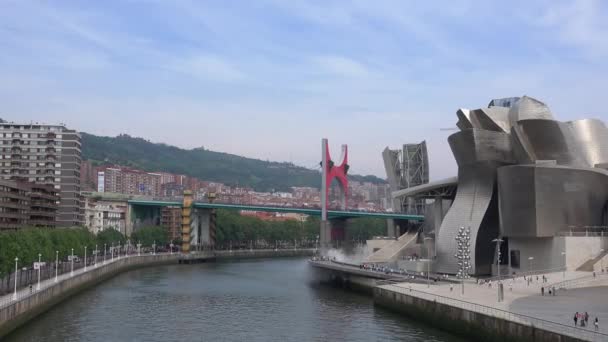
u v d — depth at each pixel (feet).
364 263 430.20
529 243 311.47
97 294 325.21
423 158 605.31
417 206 642.63
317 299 308.60
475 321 193.16
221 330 222.89
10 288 258.98
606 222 323.16
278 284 389.80
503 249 342.44
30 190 468.34
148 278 431.84
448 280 289.94
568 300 211.00
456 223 342.44
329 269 390.63
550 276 271.90
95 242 470.80
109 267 425.69
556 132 316.40
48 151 562.66
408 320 238.07
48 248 312.29
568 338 150.61
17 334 207.21
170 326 230.68
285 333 216.33
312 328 224.94
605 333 148.46
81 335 211.00
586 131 342.03
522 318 172.45
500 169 311.47
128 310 268.00
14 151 561.02
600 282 252.21
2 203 410.72
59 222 561.02
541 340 161.17
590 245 289.12
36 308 237.45
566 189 302.04
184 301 299.58
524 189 300.20
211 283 394.93
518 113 327.26
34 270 318.86
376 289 278.87
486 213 334.65
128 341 203.62
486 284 267.80
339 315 253.65
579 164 326.24
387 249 483.10
